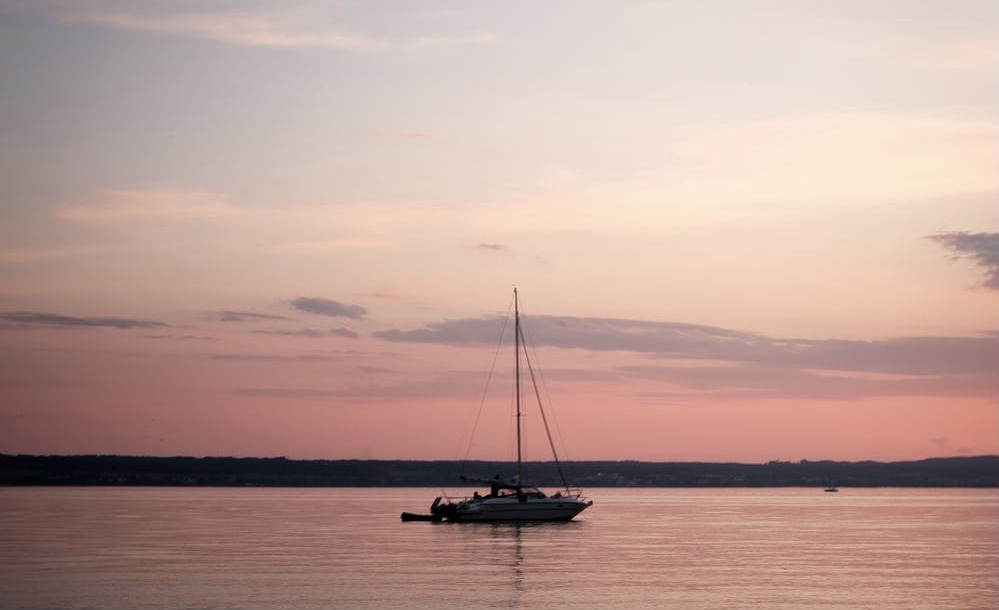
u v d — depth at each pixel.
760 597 70.50
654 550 103.44
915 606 67.31
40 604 65.94
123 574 80.12
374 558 93.00
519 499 135.25
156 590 71.62
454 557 94.25
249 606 65.62
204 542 111.50
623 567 86.81
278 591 71.50
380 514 185.25
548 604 67.06
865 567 88.38
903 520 174.00
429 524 142.00
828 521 169.12
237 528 137.38
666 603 67.88
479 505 135.88
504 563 89.06
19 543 110.12
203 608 64.75
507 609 65.06
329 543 109.50
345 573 81.31
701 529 142.75
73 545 107.50
